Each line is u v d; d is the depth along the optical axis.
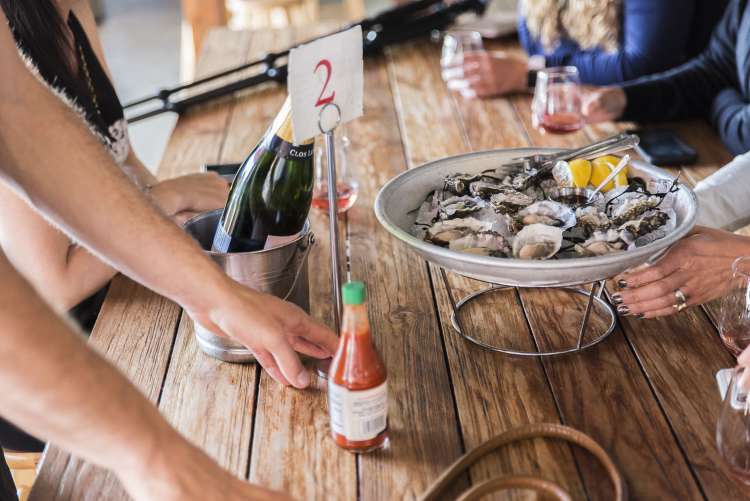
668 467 0.85
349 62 0.89
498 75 2.00
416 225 1.12
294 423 0.93
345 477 0.85
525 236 0.99
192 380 1.01
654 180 1.16
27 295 0.63
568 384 0.99
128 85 4.85
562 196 1.11
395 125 1.85
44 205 0.89
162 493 0.65
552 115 1.76
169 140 1.83
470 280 1.24
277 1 4.08
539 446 0.88
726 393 0.84
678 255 1.09
